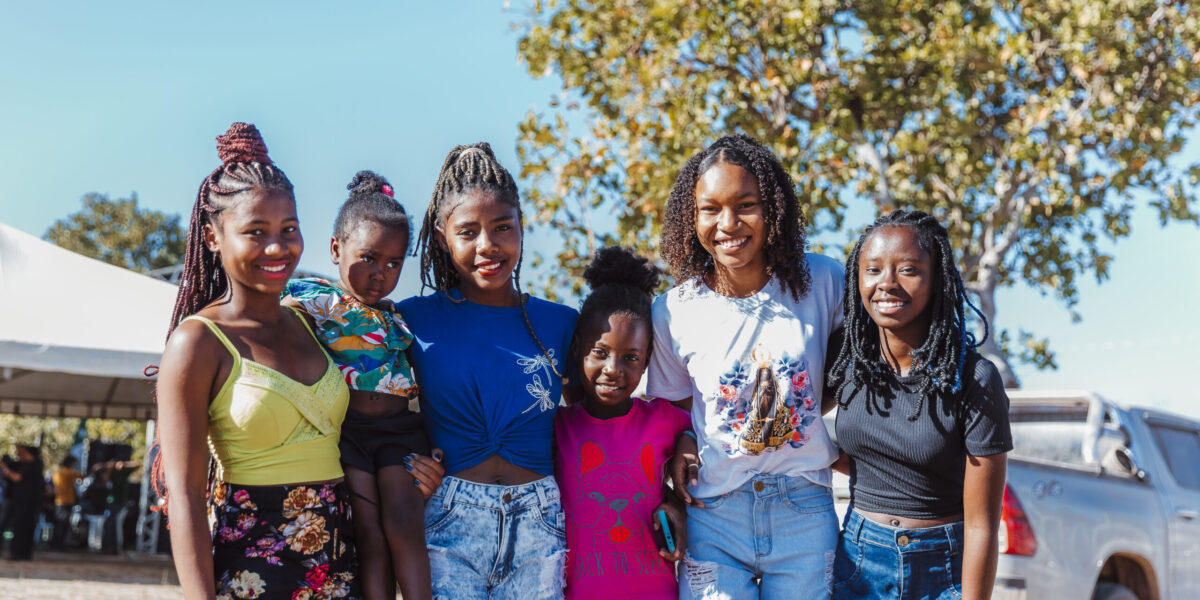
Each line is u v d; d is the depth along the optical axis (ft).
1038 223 43.24
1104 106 35.91
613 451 10.79
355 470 9.61
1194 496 20.44
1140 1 35.42
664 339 11.08
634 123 36.91
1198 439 21.99
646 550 10.64
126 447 54.49
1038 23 38.27
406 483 9.69
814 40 37.29
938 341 9.64
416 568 9.43
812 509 10.51
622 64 38.52
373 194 10.53
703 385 10.75
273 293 8.95
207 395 8.50
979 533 9.44
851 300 10.15
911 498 9.80
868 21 37.83
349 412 9.80
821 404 10.84
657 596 10.54
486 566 9.92
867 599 9.97
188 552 8.13
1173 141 37.58
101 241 110.52
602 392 10.68
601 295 10.91
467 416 10.16
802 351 10.55
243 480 8.66
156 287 31.83
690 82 37.17
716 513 10.57
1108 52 35.40
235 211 8.70
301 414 8.84
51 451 79.41
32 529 45.42
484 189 10.35
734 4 36.35
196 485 8.32
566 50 39.06
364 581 9.43
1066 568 17.67
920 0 38.27
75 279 30.17
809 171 38.09
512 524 9.97
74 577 38.45
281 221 8.79
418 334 10.48
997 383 9.46
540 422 10.48
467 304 10.71
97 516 52.85
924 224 9.84
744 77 37.22
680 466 10.80
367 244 10.16
